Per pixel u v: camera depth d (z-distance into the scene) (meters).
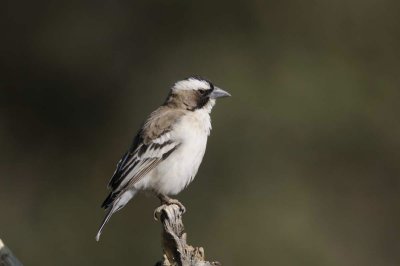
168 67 21.25
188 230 18.62
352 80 20.52
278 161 19.53
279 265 18.56
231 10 21.33
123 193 10.35
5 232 19.62
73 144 20.89
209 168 19.19
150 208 18.56
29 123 21.06
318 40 21.00
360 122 20.23
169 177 10.42
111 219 18.67
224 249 18.53
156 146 10.41
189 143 10.49
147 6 21.66
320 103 20.14
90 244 19.14
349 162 20.05
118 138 20.88
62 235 19.45
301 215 19.06
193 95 10.91
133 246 18.53
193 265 8.56
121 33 21.59
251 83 20.38
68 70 21.42
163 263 8.59
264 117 19.81
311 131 19.91
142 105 21.02
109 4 21.78
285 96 20.19
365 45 20.97
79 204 20.06
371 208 19.95
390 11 20.98
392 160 20.20
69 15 21.70
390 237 19.80
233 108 19.81
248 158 19.44
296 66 20.59
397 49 20.88
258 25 21.16
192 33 21.38
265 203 19.03
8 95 21.25
